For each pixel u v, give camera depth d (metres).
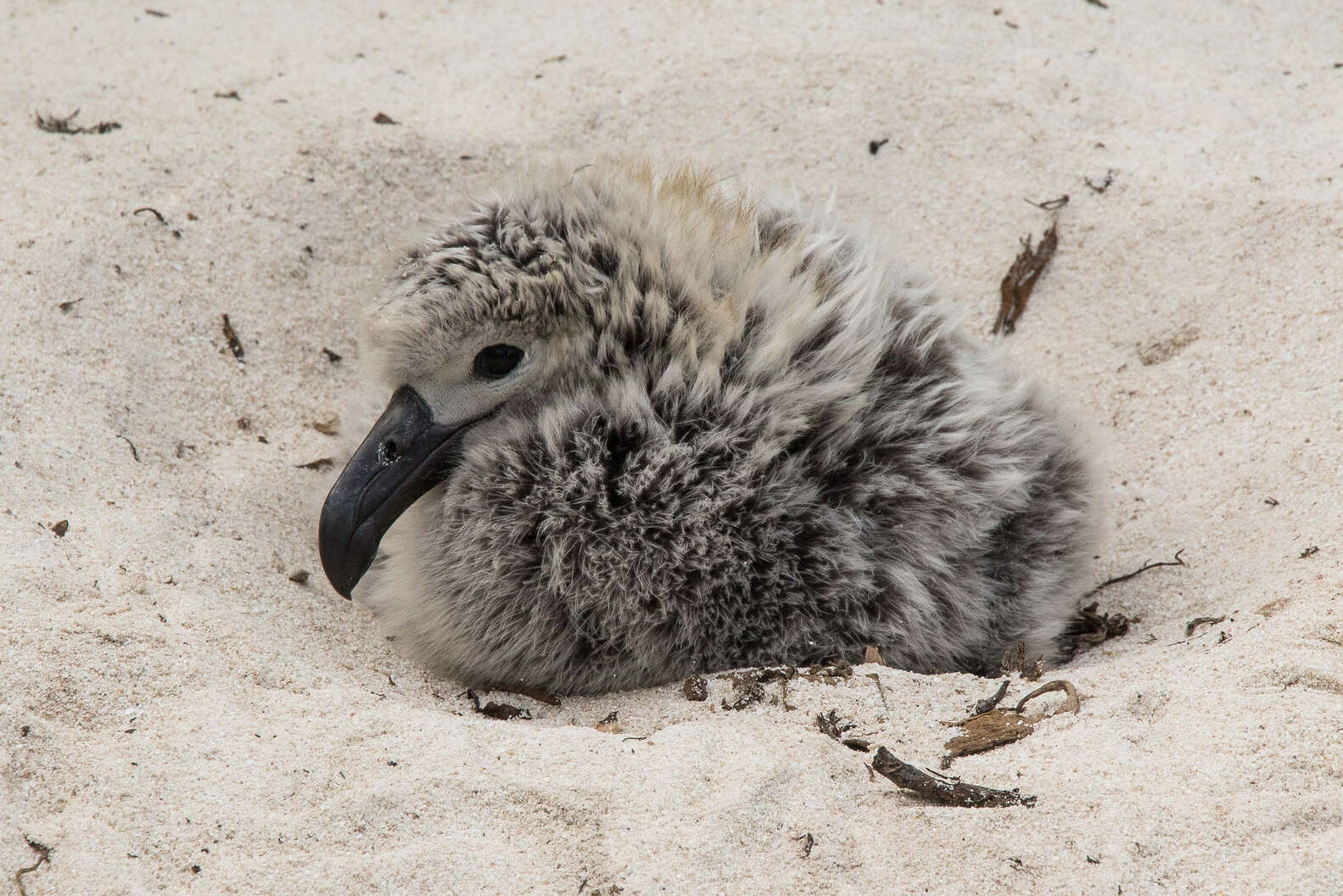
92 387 9.81
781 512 8.06
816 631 8.25
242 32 14.68
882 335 8.65
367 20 15.12
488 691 8.52
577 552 8.09
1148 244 11.66
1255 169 11.91
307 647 8.21
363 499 8.30
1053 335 11.46
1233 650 7.24
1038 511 8.92
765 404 8.16
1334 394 9.72
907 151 12.87
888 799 6.34
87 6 14.97
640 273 8.31
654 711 7.77
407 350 8.23
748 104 13.29
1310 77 13.19
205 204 11.77
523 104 13.49
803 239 8.82
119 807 6.21
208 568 8.60
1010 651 8.39
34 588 7.58
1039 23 14.29
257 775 6.44
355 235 12.19
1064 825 6.03
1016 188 12.44
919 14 14.35
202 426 10.30
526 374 8.42
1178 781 6.18
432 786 6.37
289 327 11.34
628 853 6.01
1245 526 9.15
